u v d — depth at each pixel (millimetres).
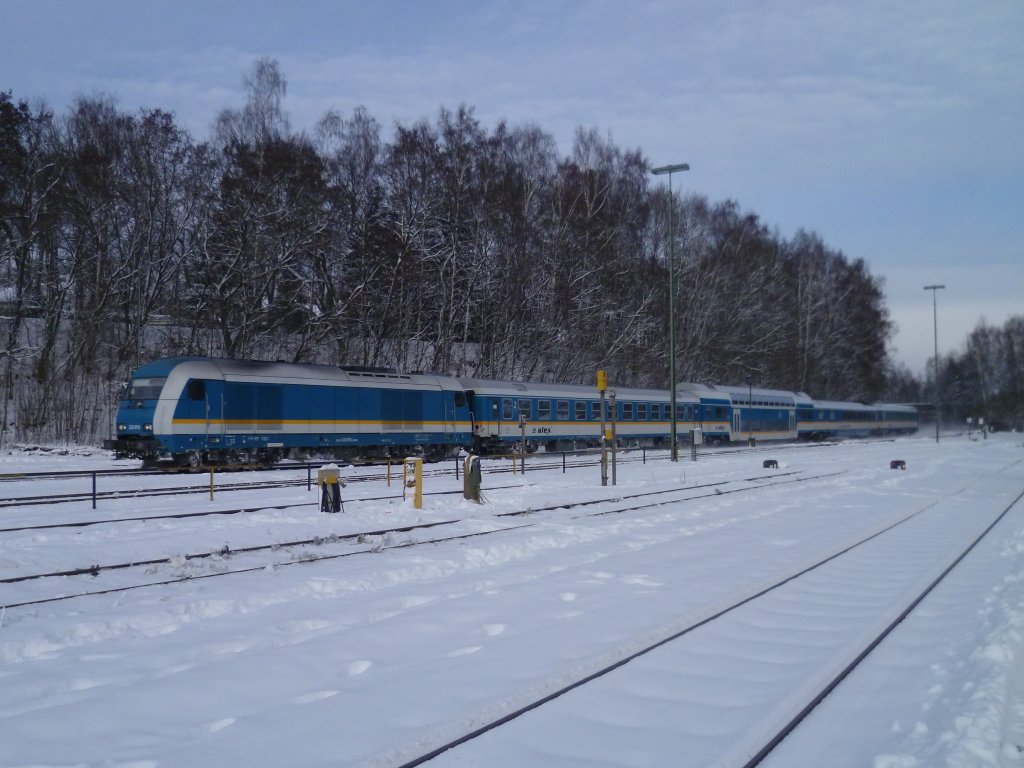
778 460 42500
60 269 44656
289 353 46312
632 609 9570
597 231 55344
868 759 5578
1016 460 47906
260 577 12008
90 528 16016
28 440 38562
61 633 8828
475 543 15492
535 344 53125
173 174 47250
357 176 49281
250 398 29281
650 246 62469
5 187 40656
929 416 126938
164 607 9961
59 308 42312
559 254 53062
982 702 6281
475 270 49062
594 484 27344
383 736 5758
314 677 7219
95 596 10805
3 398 41406
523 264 51219
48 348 41688
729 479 30078
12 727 6016
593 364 56219
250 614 9773
